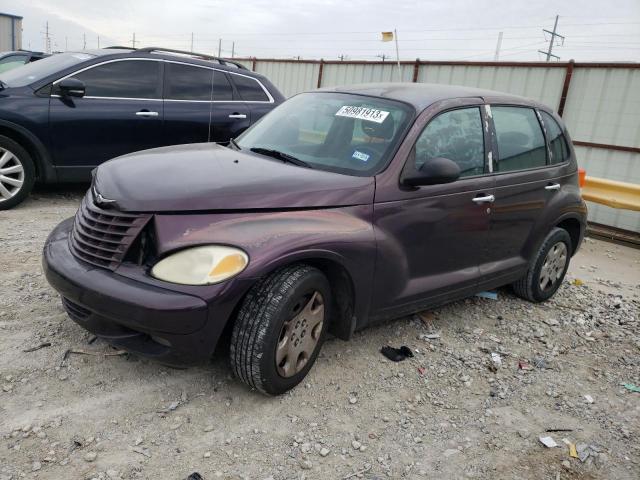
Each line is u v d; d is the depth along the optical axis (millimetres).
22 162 6234
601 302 5488
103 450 2691
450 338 4297
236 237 2930
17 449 2627
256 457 2773
